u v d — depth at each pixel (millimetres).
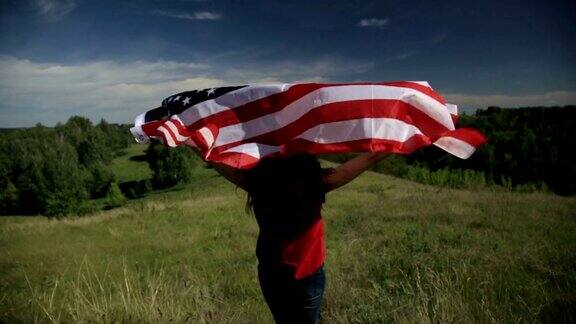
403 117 2418
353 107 2445
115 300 4633
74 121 137250
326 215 15969
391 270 6082
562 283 4879
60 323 4035
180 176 81438
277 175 2408
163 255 11258
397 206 16453
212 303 4414
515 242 8477
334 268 6527
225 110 2723
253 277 7055
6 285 8172
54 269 9656
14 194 79812
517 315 3760
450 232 9656
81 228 17188
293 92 2615
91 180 88062
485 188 32094
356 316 3908
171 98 2947
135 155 129750
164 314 3693
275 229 2402
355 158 2381
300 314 2463
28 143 96562
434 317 3387
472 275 5148
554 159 77500
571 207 14297
